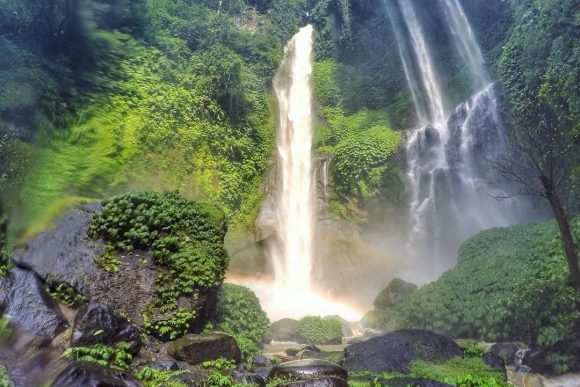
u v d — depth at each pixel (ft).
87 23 53.36
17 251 26.32
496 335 32.50
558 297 29.89
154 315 24.20
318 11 89.86
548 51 51.93
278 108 79.30
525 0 60.13
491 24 78.43
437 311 37.01
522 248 39.45
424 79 81.10
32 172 36.55
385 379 22.62
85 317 19.79
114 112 52.01
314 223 69.87
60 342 19.65
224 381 18.49
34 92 42.04
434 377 24.16
